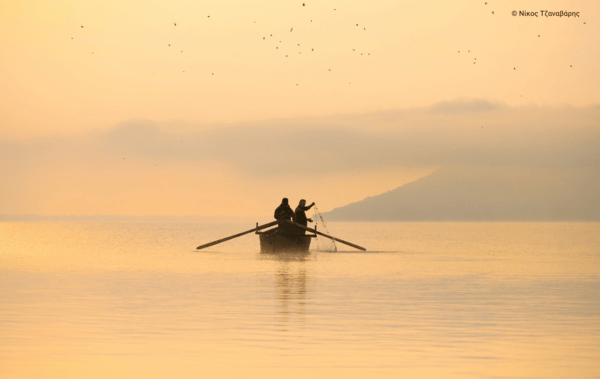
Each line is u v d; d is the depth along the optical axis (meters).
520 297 83.69
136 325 62.88
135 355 50.59
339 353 51.34
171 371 45.94
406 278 108.00
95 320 65.56
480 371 46.09
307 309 73.06
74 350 52.22
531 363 48.38
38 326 62.25
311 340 56.16
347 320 65.81
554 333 59.41
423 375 45.03
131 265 137.38
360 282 101.06
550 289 92.56
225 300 80.00
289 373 45.50
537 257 173.00
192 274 114.75
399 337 57.44
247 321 65.12
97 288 92.69
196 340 56.03
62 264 140.88
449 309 73.19
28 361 48.66
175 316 68.06
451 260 156.88
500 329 61.25
